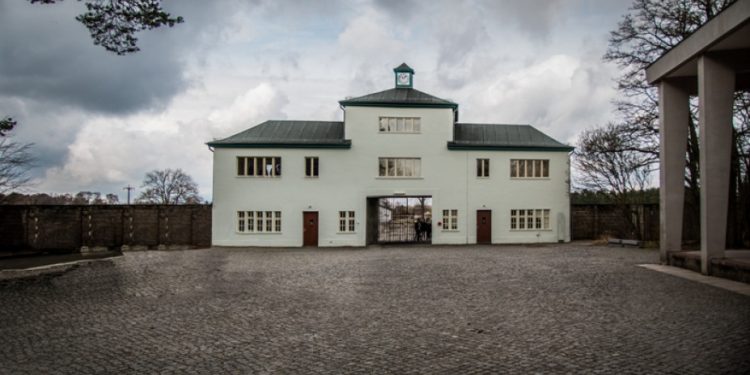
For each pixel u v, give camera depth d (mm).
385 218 38938
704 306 11031
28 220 38938
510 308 11062
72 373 6871
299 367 7043
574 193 39031
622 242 31094
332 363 7211
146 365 7203
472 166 34688
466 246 32562
